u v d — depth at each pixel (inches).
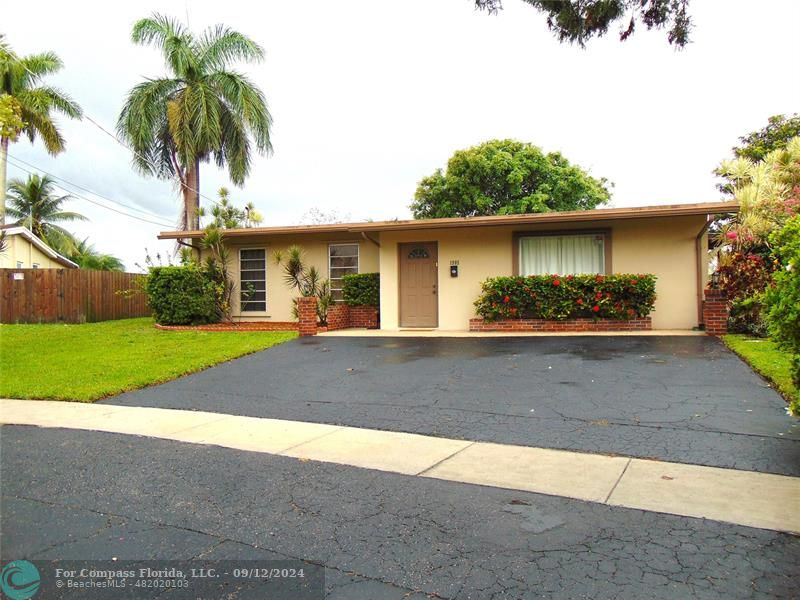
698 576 112.5
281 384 331.9
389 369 360.8
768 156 626.5
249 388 325.1
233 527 144.9
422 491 165.0
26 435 237.8
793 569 114.1
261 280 701.3
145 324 698.2
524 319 534.0
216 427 245.6
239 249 708.0
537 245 556.7
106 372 370.3
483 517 145.1
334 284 676.1
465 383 311.4
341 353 431.2
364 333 552.4
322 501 160.2
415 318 590.6
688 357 353.1
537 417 240.5
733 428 211.2
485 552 126.4
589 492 158.7
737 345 379.6
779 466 172.6
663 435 207.6
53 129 1017.5
